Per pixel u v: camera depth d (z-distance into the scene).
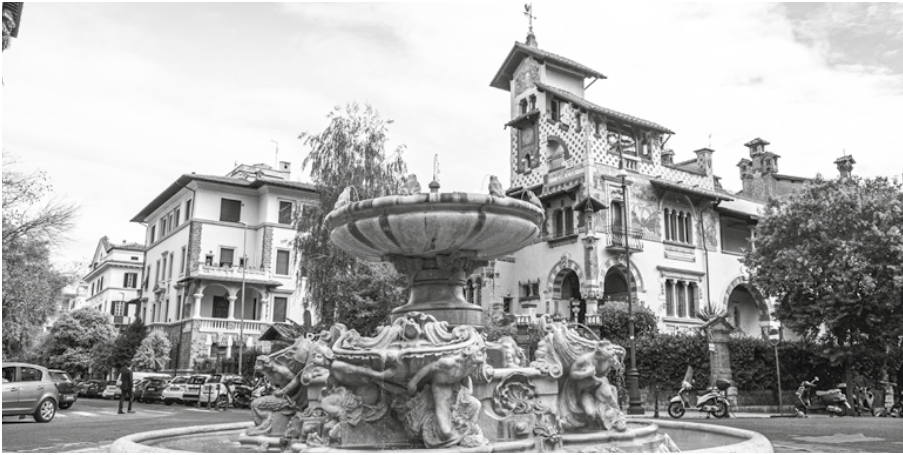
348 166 29.89
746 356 31.03
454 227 8.66
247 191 52.09
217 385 29.97
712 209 41.72
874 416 26.08
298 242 30.75
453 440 6.97
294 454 6.94
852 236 26.78
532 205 9.03
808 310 27.69
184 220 52.00
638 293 36.78
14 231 25.80
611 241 35.78
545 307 37.44
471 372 7.37
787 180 51.41
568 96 38.59
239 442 8.84
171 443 8.86
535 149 41.38
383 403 7.43
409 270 9.91
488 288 39.41
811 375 32.62
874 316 26.22
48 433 16.75
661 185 38.16
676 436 10.00
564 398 8.64
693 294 39.78
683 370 29.77
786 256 27.84
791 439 15.63
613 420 8.51
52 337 54.12
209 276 46.81
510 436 7.67
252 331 47.59
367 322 26.03
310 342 9.38
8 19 17.36
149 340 45.41
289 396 9.13
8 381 19.75
